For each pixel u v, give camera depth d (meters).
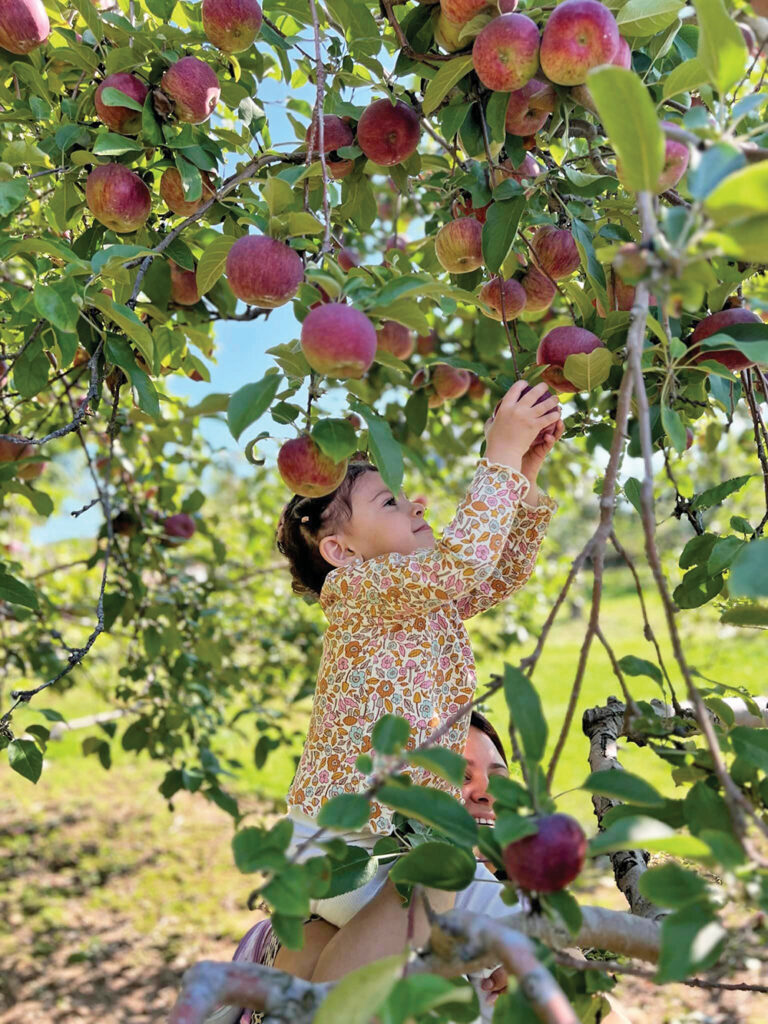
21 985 4.96
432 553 1.74
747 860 0.89
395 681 1.79
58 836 7.02
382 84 1.76
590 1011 1.13
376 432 1.36
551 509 2.01
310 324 1.21
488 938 0.92
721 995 4.33
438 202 2.50
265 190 1.46
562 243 1.85
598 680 8.77
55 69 1.97
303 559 2.19
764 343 1.23
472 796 2.04
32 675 4.39
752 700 1.39
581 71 1.43
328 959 1.50
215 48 1.95
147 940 5.49
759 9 1.44
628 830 0.93
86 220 2.06
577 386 1.57
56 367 2.34
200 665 3.63
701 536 1.55
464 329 3.58
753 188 0.79
